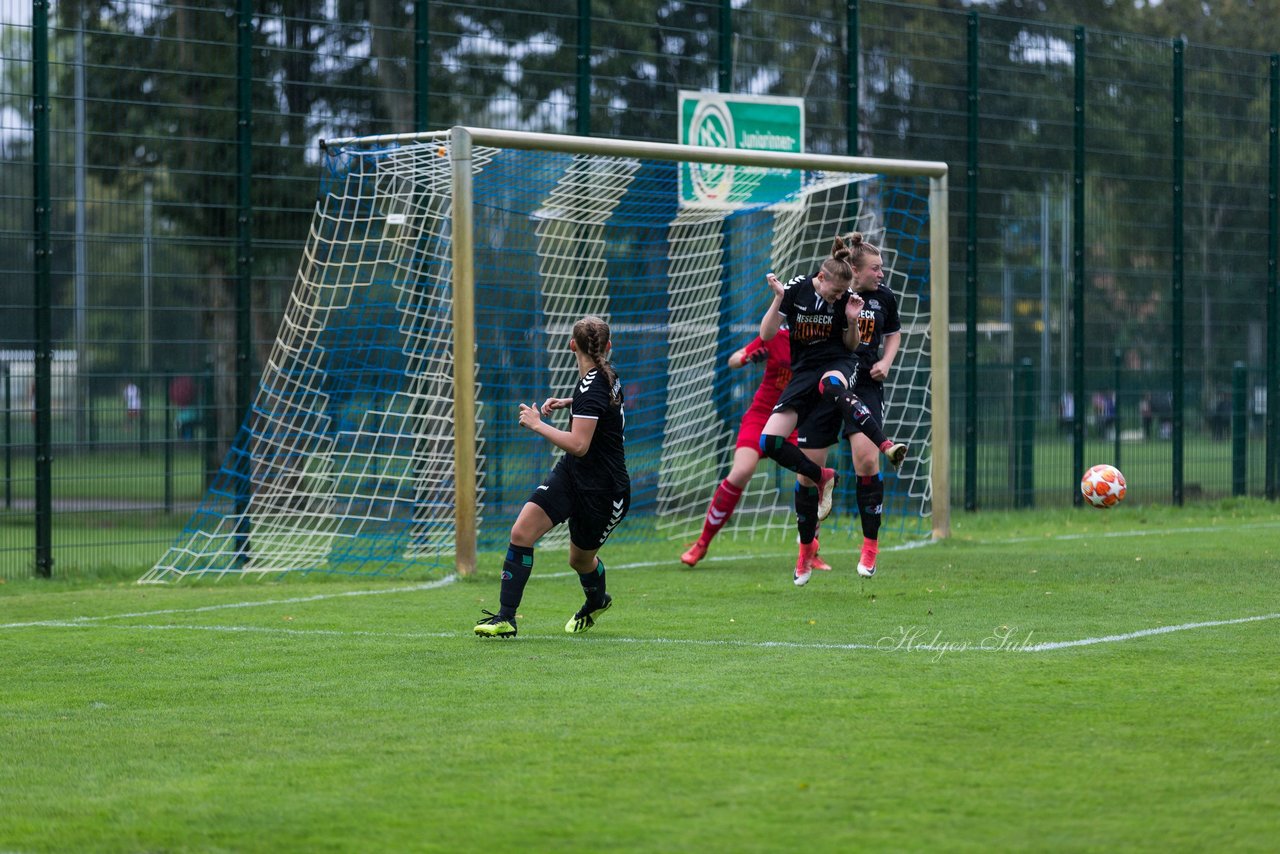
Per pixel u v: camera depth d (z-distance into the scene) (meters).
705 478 53.25
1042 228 60.84
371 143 44.94
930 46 58.38
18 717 22.23
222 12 45.38
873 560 36.19
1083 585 36.50
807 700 22.44
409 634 30.14
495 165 47.91
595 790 17.44
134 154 44.16
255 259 46.31
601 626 30.81
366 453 44.47
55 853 15.45
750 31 54.72
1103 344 62.50
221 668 26.30
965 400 58.84
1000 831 15.64
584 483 28.52
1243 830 15.62
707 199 52.41
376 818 16.45
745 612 32.56
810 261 54.69
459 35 49.34
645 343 52.25
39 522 43.19
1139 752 18.98
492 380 48.88
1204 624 30.05
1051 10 85.19
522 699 22.91
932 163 47.50
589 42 51.56
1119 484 38.88
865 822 16.00
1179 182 64.31
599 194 49.75
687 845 15.28
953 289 58.81
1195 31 93.19
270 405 44.00
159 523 45.53
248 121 45.78
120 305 44.19
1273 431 67.44
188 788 17.95
